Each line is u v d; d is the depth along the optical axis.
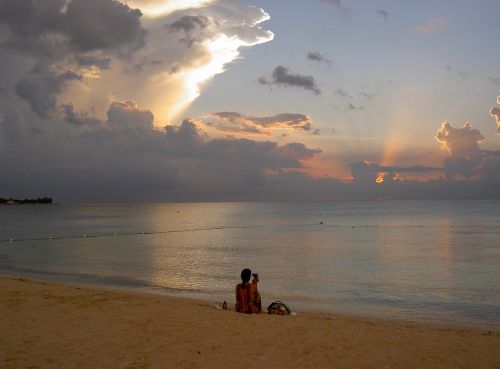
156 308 13.41
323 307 19.19
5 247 48.91
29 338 9.68
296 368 8.47
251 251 43.97
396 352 9.77
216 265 33.69
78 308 12.98
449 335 11.63
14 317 11.55
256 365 8.52
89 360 8.36
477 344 10.62
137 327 11.02
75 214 173.12
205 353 9.12
